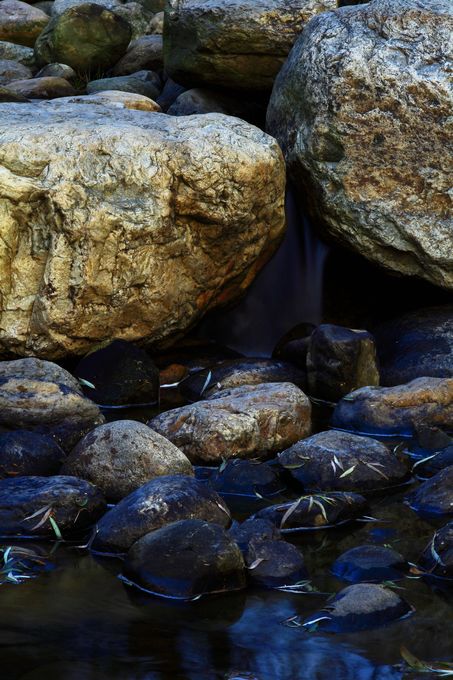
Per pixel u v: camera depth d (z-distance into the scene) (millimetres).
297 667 4395
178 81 12055
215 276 8961
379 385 8688
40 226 8203
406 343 9055
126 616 4836
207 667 4375
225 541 5207
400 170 9133
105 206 8117
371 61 9094
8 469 6488
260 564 5289
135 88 13055
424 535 5891
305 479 6598
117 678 4254
